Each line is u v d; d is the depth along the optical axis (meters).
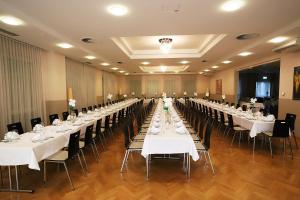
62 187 3.06
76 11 3.28
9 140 3.02
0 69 4.57
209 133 3.50
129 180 3.28
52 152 3.19
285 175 3.42
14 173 3.58
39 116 5.93
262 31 4.38
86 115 6.14
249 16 3.51
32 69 5.65
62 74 6.96
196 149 3.40
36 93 5.83
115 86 15.31
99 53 6.90
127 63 9.45
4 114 4.70
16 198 2.77
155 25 3.94
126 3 2.98
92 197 2.78
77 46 5.63
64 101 7.07
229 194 2.82
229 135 6.27
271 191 2.90
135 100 13.41
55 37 4.58
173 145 3.20
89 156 4.45
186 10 3.24
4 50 4.66
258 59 7.99
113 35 4.64
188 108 6.77
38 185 3.13
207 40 6.15
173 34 4.55
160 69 13.53
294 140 5.41
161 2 2.96
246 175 3.42
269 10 3.26
